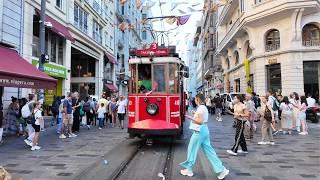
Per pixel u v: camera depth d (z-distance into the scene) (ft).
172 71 35.37
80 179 22.03
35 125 33.88
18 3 51.52
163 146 36.35
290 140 41.22
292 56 84.12
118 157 29.94
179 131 34.76
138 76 35.81
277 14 85.25
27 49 54.65
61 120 46.16
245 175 23.24
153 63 35.47
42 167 25.67
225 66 143.43
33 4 56.65
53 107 57.00
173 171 24.41
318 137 44.16
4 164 26.73
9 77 34.53
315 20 84.84
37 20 60.34
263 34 92.53
